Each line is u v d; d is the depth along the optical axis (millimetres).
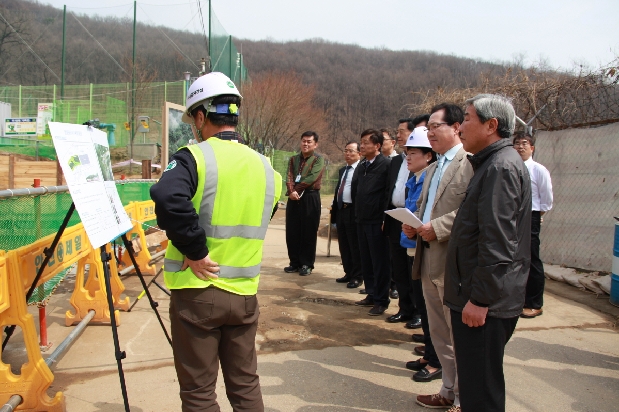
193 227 1945
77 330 3719
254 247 2199
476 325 2133
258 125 26844
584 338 4285
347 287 6039
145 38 23297
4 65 25594
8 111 22609
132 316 4570
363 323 4641
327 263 7570
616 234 5266
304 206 6598
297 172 6699
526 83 7523
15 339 4016
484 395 2168
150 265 6195
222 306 2074
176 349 2135
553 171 6938
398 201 4312
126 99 22594
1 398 2723
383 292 4922
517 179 2115
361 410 2984
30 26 25719
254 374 2266
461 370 2238
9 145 18375
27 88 25109
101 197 2855
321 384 3311
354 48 67000
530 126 7258
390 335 4324
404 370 3586
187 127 7902
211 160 2082
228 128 2260
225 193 2088
